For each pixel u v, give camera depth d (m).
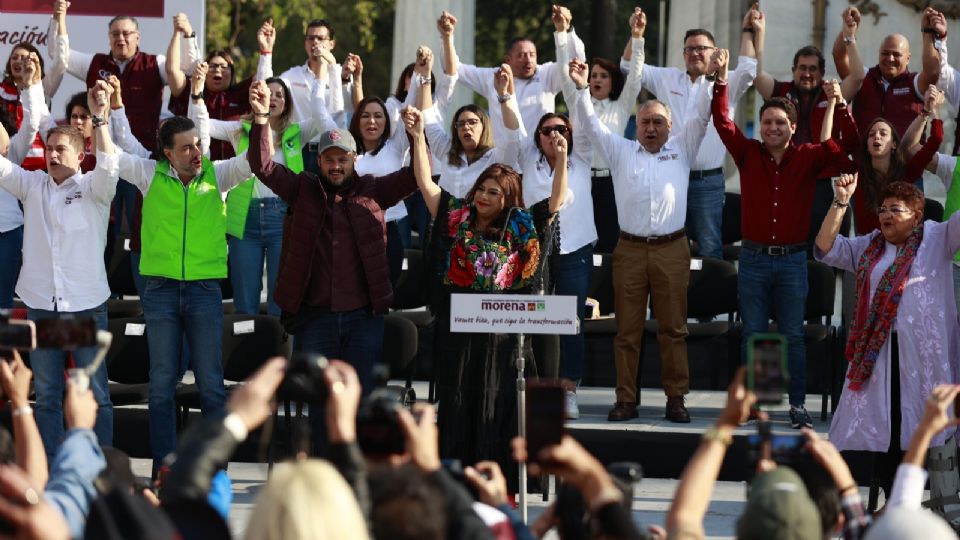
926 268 10.72
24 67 13.80
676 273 12.95
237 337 12.66
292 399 11.26
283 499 4.25
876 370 10.73
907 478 6.17
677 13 22.30
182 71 15.33
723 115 12.89
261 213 14.09
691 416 13.10
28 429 6.48
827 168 12.77
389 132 14.36
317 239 11.27
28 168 13.87
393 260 14.19
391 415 5.64
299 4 36.25
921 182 14.43
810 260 14.38
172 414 11.71
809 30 18.53
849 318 13.11
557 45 14.51
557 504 6.16
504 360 10.95
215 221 11.73
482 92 15.23
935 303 10.68
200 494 5.12
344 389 5.25
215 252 11.73
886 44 14.48
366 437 5.65
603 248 14.88
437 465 5.52
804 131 14.75
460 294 9.66
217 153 14.85
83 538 4.61
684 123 14.42
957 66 18.31
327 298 11.29
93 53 16.45
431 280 11.10
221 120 15.07
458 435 10.95
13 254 13.52
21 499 4.45
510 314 9.63
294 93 15.35
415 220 15.73
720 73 12.89
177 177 11.68
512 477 10.93
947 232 10.76
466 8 21.03
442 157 13.83
